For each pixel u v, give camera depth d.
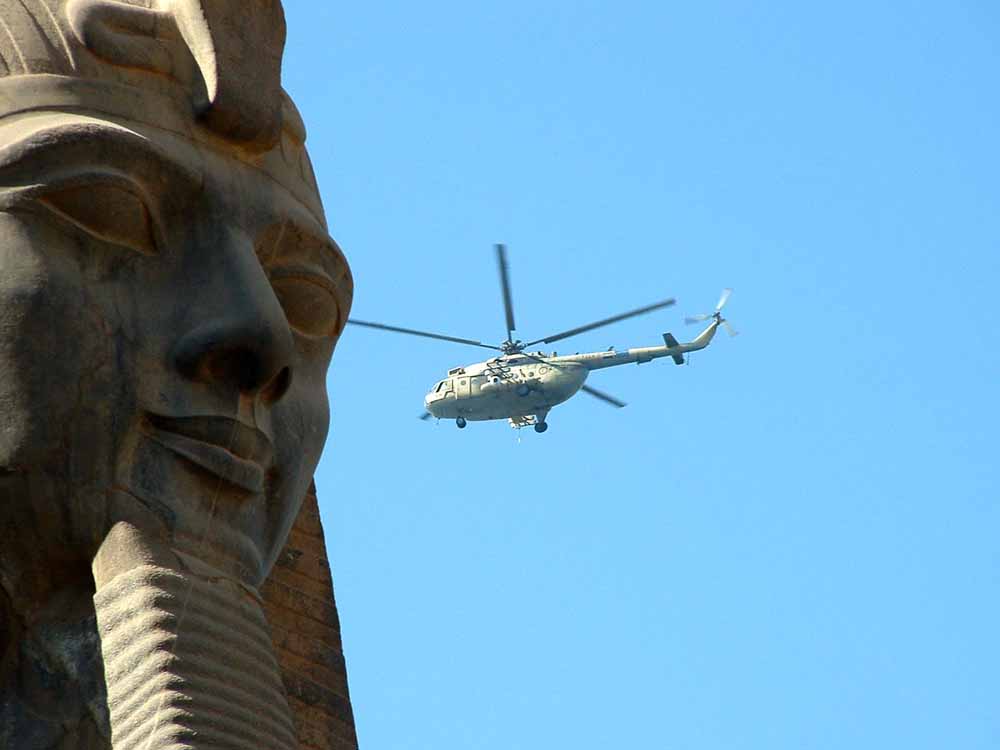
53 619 34.03
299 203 38.00
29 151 33.72
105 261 34.62
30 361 33.34
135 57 35.97
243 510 35.56
